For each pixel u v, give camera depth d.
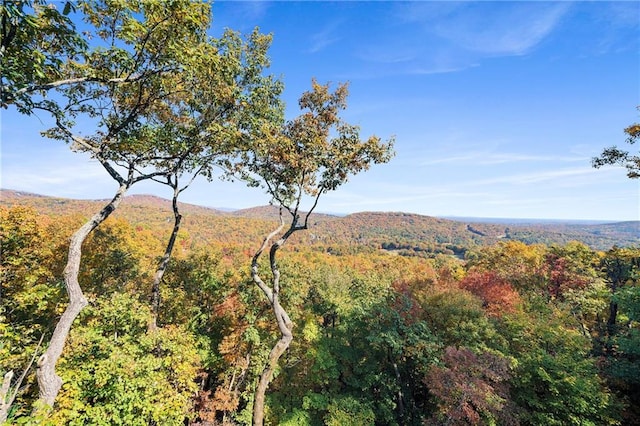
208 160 13.13
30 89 6.80
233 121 12.31
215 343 17.69
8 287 13.97
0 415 4.54
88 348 9.67
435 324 18.89
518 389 14.30
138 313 11.27
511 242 40.44
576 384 12.74
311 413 17.47
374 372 18.19
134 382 9.05
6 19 5.54
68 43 7.22
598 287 24.39
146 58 8.85
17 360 8.91
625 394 15.65
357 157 13.05
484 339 16.67
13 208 15.03
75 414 7.84
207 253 19.53
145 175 10.98
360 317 19.11
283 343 12.60
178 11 7.65
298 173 13.06
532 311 19.86
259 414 11.49
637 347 15.11
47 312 14.82
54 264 18.20
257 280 13.48
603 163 15.56
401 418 16.80
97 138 10.55
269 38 12.31
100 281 19.75
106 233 21.03
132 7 7.52
